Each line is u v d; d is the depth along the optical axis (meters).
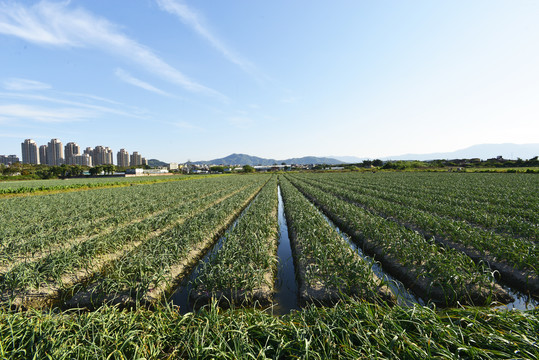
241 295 5.54
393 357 2.99
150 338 3.53
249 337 3.56
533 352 2.89
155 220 10.97
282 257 8.60
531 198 14.30
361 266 5.82
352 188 24.50
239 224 10.23
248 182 39.94
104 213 13.51
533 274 5.67
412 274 6.10
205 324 3.75
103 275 6.56
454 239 8.04
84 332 3.49
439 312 4.01
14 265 6.35
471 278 5.41
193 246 8.55
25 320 3.61
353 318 3.66
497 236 7.49
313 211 12.79
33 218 12.68
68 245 8.48
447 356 2.84
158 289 5.68
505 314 3.58
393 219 11.70
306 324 3.68
